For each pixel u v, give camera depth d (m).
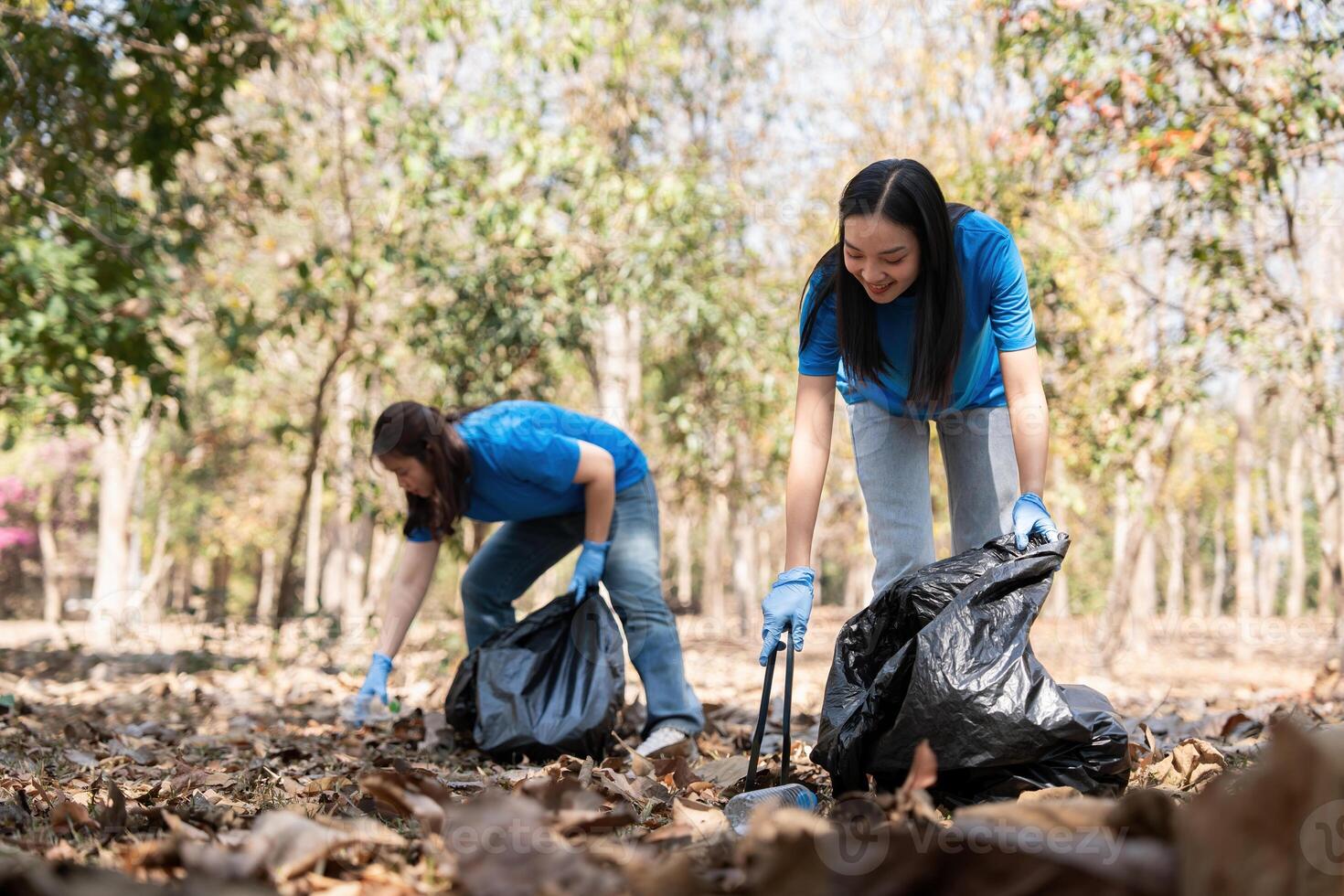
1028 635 2.37
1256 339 7.77
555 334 10.08
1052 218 8.37
